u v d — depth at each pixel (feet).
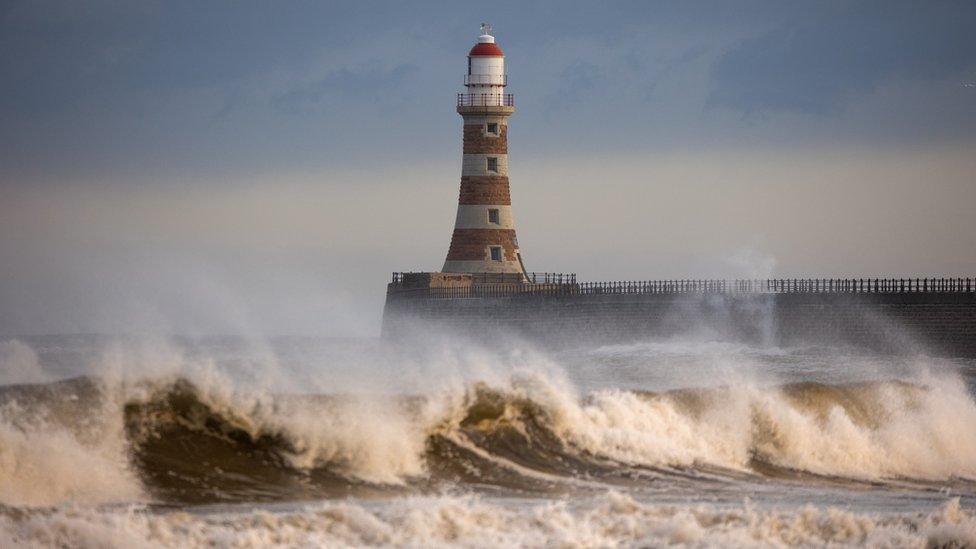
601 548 302.25
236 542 288.30
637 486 377.91
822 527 325.42
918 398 501.15
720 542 310.24
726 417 436.35
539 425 400.47
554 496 358.43
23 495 313.12
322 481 351.25
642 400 434.71
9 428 333.01
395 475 363.76
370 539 298.56
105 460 336.29
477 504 330.34
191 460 346.74
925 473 445.78
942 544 324.19
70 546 277.03
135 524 290.97
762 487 392.06
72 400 352.90
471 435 389.80
